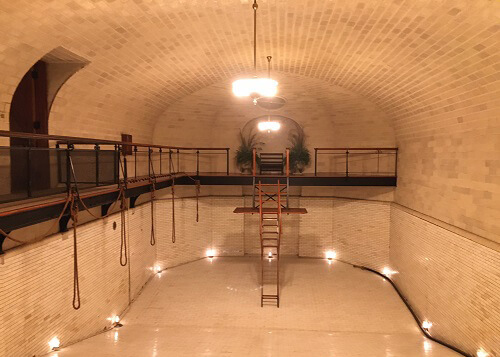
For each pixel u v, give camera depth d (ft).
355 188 44.52
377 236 42.04
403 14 18.99
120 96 31.45
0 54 18.24
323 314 32.22
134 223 34.99
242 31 25.32
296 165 47.01
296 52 29.58
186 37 25.40
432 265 28.84
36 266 20.24
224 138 47.96
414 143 34.53
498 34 16.20
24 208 16.01
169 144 45.11
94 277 26.76
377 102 36.73
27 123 24.63
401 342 26.37
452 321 25.14
